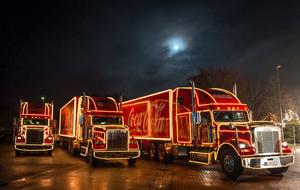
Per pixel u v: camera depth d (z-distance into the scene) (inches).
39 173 593.3
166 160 794.2
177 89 762.8
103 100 836.6
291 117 1681.8
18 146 941.8
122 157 716.7
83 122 818.8
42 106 1032.2
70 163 770.8
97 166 721.6
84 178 541.3
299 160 827.4
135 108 970.7
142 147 918.4
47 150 960.3
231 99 668.7
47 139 964.6
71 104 1009.5
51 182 496.1
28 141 951.6
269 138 538.3
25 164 738.2
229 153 546.0
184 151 740.0
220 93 683.4
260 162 522.3
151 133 861.8
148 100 890.7
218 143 593.3
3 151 1151.6
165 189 448.5
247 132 536.7
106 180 522.0
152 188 454.6
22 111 1005.8
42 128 968.3
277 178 545.0
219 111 641.0
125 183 494.3
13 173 589.6
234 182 509.4
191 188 458.3
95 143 716.0
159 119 826.8
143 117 913.5
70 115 1021.8
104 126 743.1
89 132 784.3
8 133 2095.2
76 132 920.9
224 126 589.3
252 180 527.2
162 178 549.0
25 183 485.1
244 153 520.1
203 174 602.9
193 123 662.5
